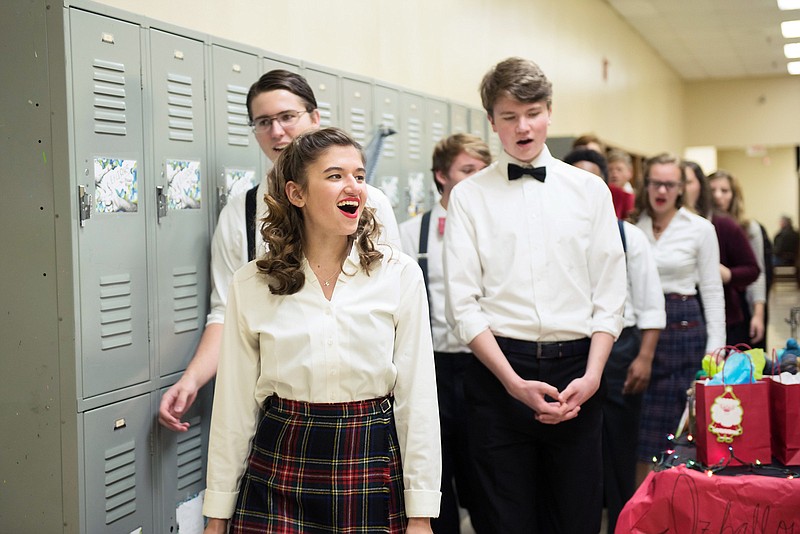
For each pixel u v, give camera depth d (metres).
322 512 1.73
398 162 4.19
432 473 1.83
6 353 2.31
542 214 2.46
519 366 2.42
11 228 2.27
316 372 1.78
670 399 3.67
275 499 1.77
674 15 10.31
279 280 1.81
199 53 2.71
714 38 11.77
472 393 2.50
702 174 4.35
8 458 2.33
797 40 11.87
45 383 2.26
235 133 2.90
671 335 3.67
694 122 15.84
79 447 2.24
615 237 2.51
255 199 2.59
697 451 2.15
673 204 3.68
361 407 1.80
